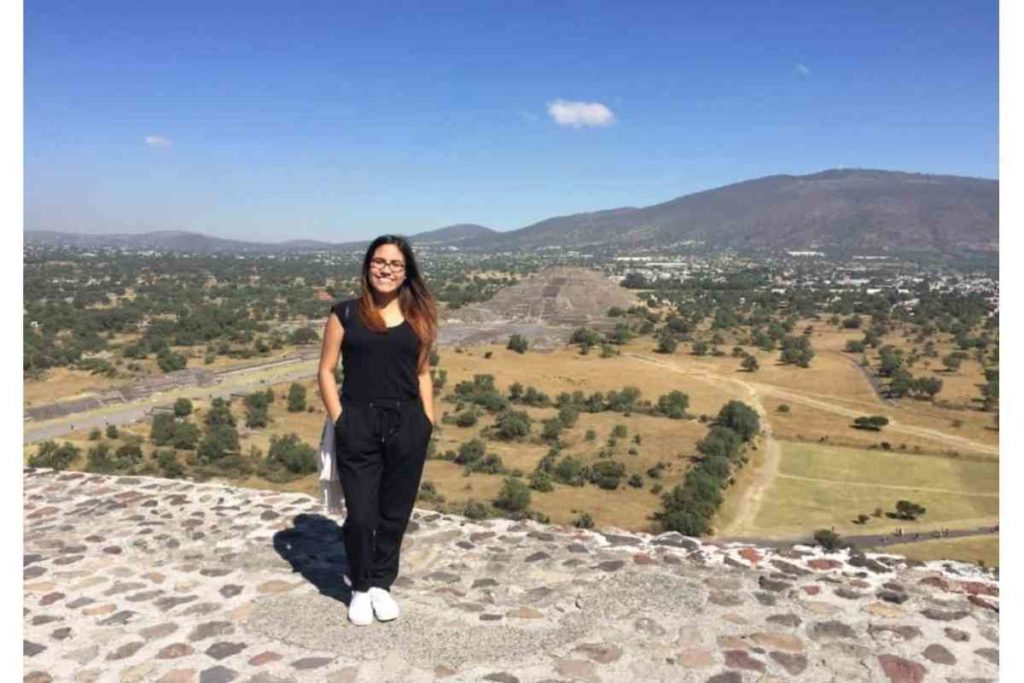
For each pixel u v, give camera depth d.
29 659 4.29
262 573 5.52
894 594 4.98
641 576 5.34
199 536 6.38
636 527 26.53
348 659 4.24
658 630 4.55
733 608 4.82
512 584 5.26
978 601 4.88
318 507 7.21
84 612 4.89
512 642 4.41
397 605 4.81
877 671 4.11
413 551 5.91
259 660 4.25
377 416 4.50
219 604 4.98
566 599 5.00
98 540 6.29
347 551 4.70
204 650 4.36
